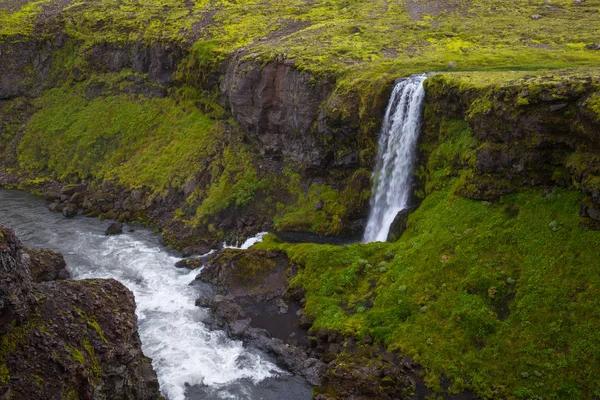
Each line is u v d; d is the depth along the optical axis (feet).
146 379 94.79
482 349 101.24
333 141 171.42
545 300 102.68
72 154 231.71
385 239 147.23
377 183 160.04
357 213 164.14
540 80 119.24
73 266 151.64
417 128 147.95
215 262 147.23
